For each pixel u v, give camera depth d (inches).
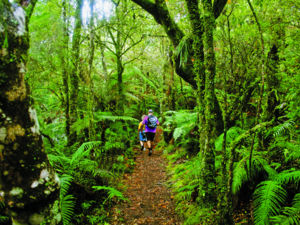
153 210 145.6
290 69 129.4
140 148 347.3
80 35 184.2
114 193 144.0
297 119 111.9
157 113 557.3
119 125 297.9
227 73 138.2
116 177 197.6
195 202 131.5
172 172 203.8
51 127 226.1
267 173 112.7
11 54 43.7
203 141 116.6
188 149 231.6
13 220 46.4
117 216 141.1
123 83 327.6
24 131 45.8
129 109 436.8
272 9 140.7
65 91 187.6
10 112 43.6
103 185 169.9
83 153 153.2
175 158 238.7
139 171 232.8
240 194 118.4
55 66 178.9
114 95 289.6
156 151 319.6
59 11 189.9
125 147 291.9
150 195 169.3
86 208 137.2
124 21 233.8
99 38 227.0
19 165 44.5
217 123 145.7
